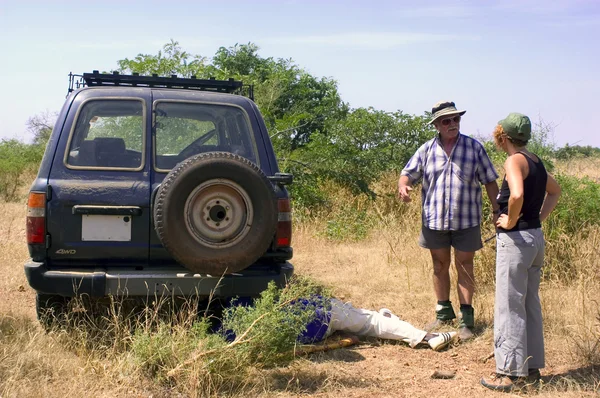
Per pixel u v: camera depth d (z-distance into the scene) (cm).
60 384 416
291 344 454
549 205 478
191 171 464
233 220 475
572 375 475
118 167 496
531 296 459
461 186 570
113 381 423
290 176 508
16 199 1534
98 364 442
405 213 1057
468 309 571
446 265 593
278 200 507
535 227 451
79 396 397
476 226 574
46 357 450
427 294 702
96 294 470
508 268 449
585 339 523
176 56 1304
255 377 443
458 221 570
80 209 480
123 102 516
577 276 699
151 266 497
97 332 499
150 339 445
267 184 480
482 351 535
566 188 798
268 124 1282
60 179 486
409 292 717
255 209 477
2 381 407
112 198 485
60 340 482
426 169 586
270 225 480
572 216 772
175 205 463
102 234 486
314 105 2047
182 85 598
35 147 2395
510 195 437
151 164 500
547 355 517
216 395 413
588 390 445
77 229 483
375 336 551
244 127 536
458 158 572
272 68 2130
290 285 479
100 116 511
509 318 450
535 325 458
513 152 460
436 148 582
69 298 501
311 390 440
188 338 453
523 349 448
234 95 546
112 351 461
